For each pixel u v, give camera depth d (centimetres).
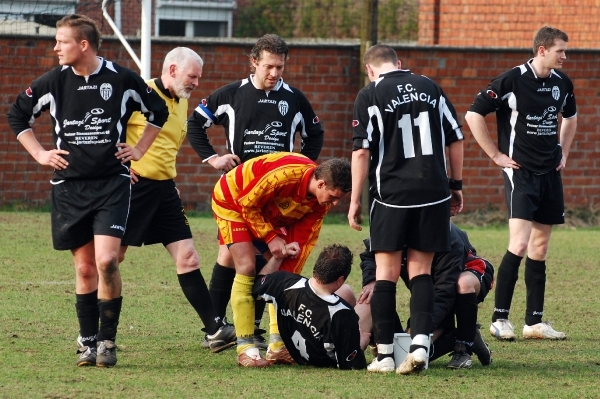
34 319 2167
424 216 1683
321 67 4472
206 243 3584
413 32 6125
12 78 4288
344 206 4638
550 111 2202
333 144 4519
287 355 1773
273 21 6153
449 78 4525
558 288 2864
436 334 1827
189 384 1577
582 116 4588
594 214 4597
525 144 2205
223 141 4406
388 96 1684
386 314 1706
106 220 1686
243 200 1717
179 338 2050
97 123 1683
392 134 1684
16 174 4325
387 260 1719
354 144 1705
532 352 1994
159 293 2598
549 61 2170
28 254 3141
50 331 2044
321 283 1683
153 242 1984
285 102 2008
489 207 4594
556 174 2239
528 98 2183
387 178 1686
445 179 1698
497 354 1966
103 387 1535
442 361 1878
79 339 1770
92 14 4909
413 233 1697
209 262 3181
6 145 4306
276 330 1780
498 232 4234
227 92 2019
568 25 5466
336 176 1670
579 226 4519
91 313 1736
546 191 2225
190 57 1959
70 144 1688
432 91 1709
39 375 1614
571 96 2280
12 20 4578
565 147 2336
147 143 1750
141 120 1964
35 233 3600
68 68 1692
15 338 1952
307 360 1742
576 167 4603
